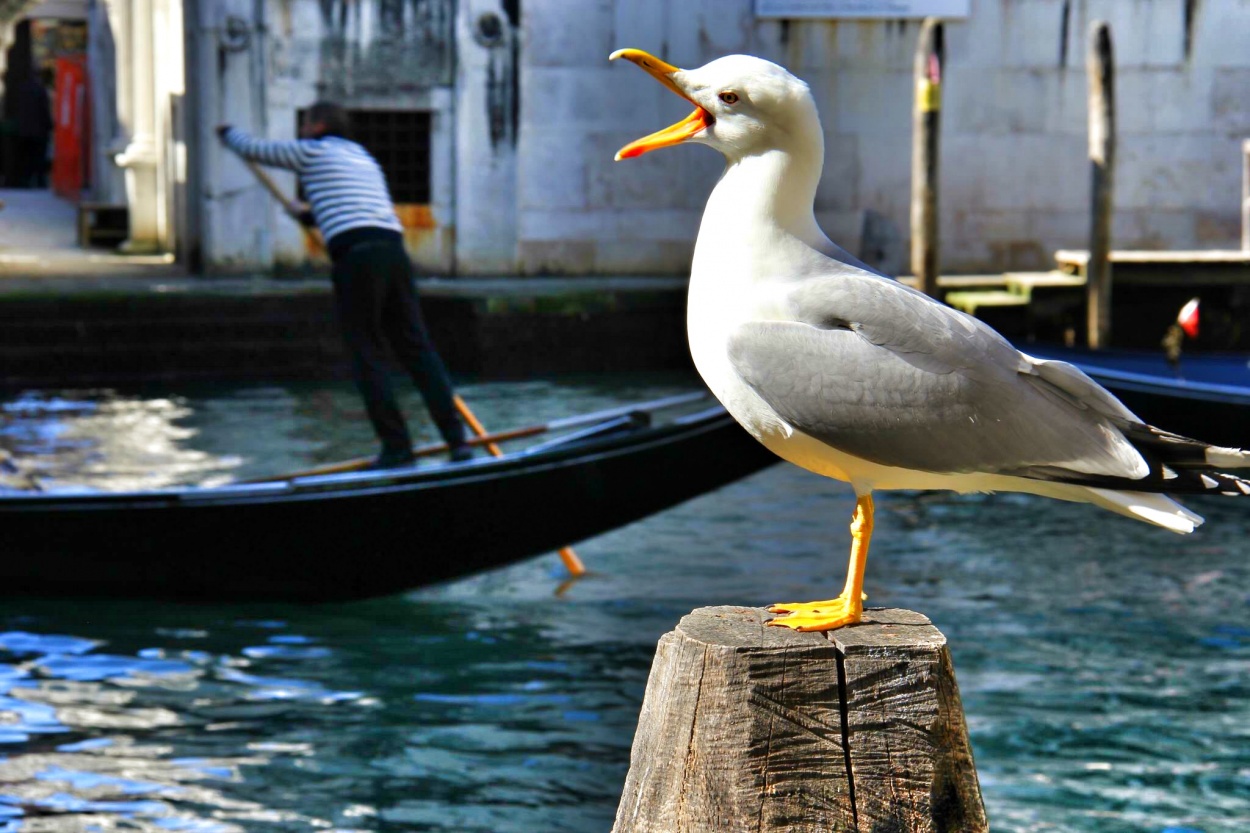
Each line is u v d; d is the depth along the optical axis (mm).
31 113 31688
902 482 3314
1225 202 20609
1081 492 3211
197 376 17297
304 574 8484
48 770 5969
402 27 19922
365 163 9734
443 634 7906
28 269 20047
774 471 12016
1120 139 20469
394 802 5707
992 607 8242
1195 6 20234
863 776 2879
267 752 6203
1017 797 5785
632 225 20531
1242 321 17281
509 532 8641
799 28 20141
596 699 6875
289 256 19812
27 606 8320
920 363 3199
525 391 16344
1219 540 9852
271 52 19703
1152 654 7461
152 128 22828
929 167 16375
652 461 8789
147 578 8422
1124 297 17250
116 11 24812
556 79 20188
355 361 9539
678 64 20203
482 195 20266
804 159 3324
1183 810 5672
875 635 2984
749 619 3090
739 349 3285
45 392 16109
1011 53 20234
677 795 2887
